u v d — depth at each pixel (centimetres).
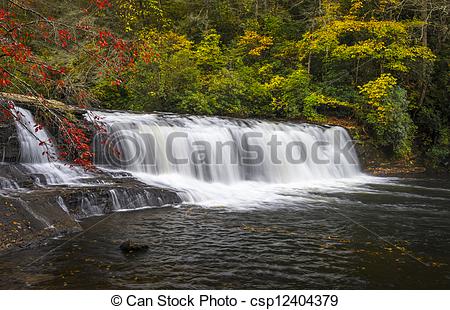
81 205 676
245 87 1673
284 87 1723
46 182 742
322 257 520
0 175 698
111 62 549
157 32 1769
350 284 440
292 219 717
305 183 1216
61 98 956
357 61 1758
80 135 576
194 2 2067
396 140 1522
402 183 1247
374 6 1877
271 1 2256
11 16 525
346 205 862
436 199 960
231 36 2153
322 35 1683
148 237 579
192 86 1617
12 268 449
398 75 1758
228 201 873
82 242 545
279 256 519
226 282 438
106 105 1603
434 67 1797
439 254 543
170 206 786
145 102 1564
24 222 546
